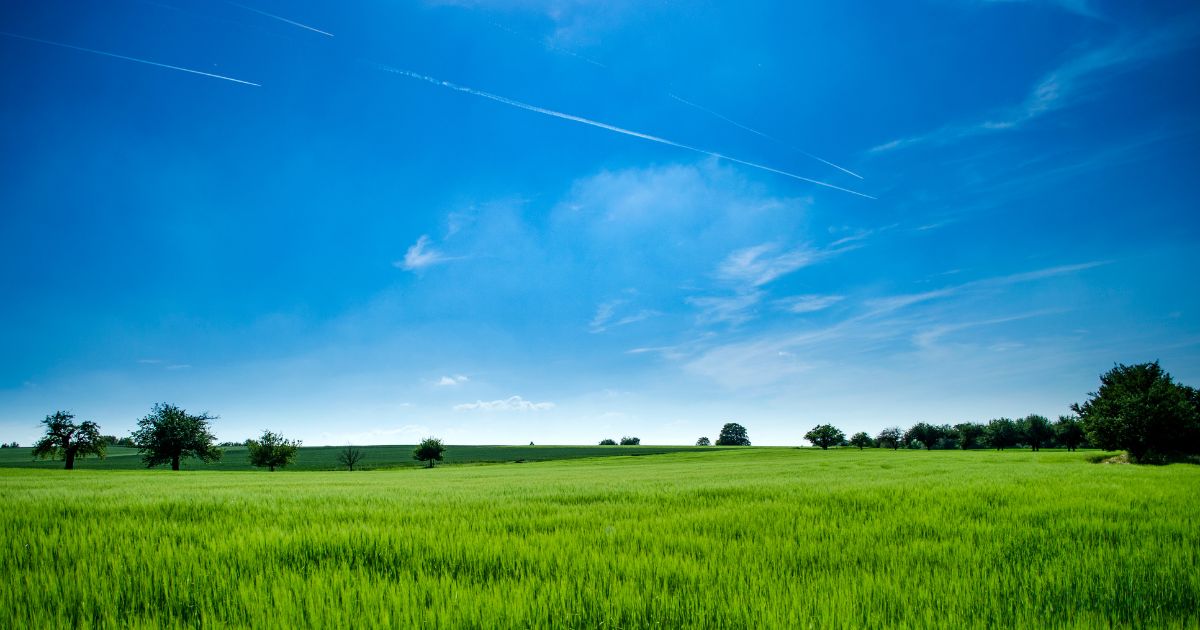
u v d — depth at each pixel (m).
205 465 103.88
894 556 6.37
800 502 12.00
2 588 4.96
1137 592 4.84
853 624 4.11
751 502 12.12
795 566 6.03
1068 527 8.23
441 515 10.05
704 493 14.55
